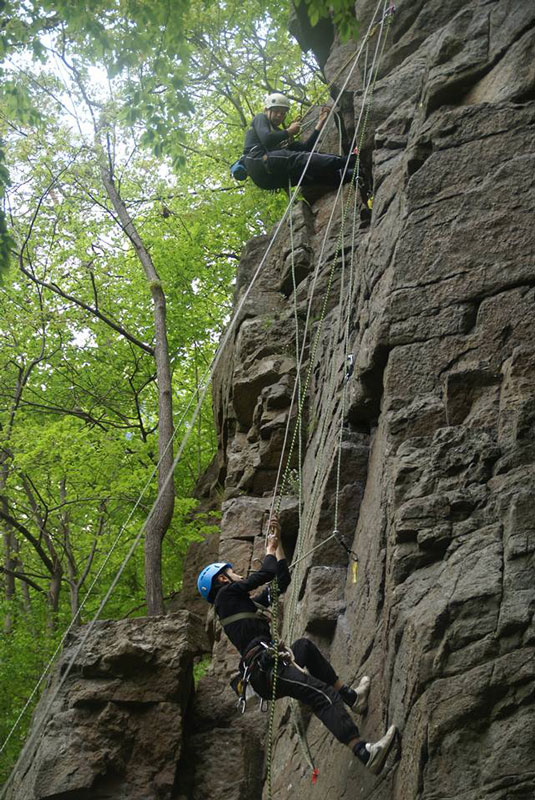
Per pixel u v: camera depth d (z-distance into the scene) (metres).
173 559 15.55
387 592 5.59
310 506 7.70
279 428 9.68
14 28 8.73
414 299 6.52
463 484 5.58
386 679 5.31
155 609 11.02
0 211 8.25
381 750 4.89
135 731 7.38
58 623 15.13
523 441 5.52
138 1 8.46
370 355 6.71
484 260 6.40
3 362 17.09
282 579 5.97
